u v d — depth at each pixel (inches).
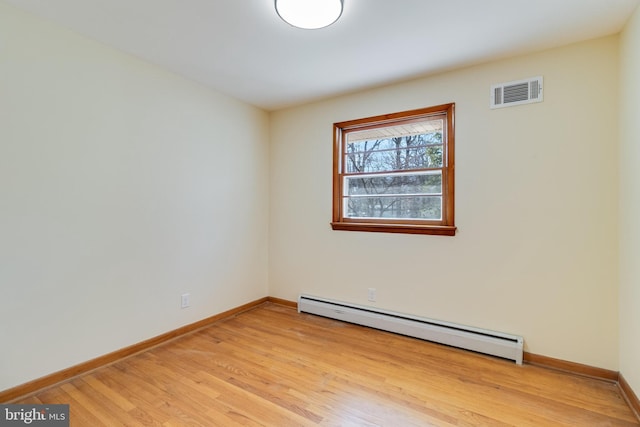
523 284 92.7
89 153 84.9
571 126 86.2
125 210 93.2
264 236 145.3
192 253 113.1
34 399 72.4
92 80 85.3
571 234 86.4
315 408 69.9
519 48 88.5
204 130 116.7
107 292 89.1
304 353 96.5
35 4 70.4
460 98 101.6
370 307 118.7
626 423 65.6
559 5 69.6
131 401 71.8
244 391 76.0
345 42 85.8
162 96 102.6
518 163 92.9
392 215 117.3
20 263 73.1
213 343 103.3
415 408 70.1
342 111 126.0
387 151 118.9
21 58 72.7
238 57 94.7
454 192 102.4
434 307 106.7
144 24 78.2
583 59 84.7
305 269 136.5
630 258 72.8
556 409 69.9
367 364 89.7
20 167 72.8
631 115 72.2
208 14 73.7
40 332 76.3
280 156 143.8
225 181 125.6
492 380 81.7
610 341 82.0
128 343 94.1
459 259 102.1
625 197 75.7
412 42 85.5
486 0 68.1
